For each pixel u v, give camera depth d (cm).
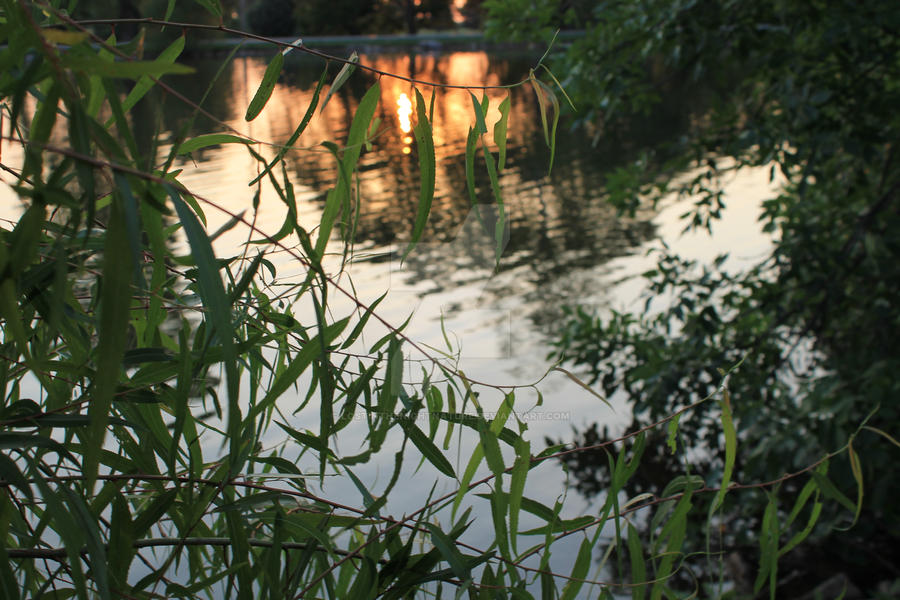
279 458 93
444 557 87
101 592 70
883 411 330
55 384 88
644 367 449
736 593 372
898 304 403
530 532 95
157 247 71
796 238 434
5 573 73
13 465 70
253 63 2566
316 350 82
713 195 441
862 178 429
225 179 1055
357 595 92
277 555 88
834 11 357
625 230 943
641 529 399
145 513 84
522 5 444
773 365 441
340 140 1274
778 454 356
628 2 423
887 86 398
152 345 91
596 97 440
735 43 387
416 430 88
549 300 688
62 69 53
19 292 69
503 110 90
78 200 57
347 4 4509
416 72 2342
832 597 370
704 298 443
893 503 350
